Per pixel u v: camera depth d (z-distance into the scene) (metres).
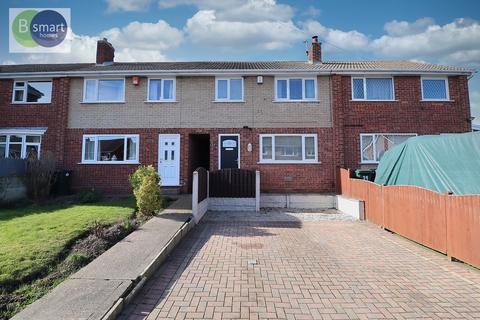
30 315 3.77
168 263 6.17
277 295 4.74
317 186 15.02
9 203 11.09
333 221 10.62
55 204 11.45
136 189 10.08
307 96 15.56
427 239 7.30
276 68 15.76
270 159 15.17
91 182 15.05
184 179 14.95
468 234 6.00
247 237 8.30
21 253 5.62
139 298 4.60
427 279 5.43
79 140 15.27
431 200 7.17
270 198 13.59
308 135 15.26
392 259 6.52
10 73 15.30
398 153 10.70
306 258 6.54
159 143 15.20
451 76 15.63
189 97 15.42
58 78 15.59
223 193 12.81
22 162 12.63
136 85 15.46
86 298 4.23
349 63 18.11
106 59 17.91
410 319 4.06
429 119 15.41
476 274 5.67
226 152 15.21
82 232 7.16
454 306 4.43
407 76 15.59
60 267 5.48
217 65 17.44
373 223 10.23
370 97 15.60
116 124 15.32
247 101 15.40
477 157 7.76
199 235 8.51
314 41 18.06
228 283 5.18
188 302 4.48
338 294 4.80
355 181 12.15
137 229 7.98
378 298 4.67
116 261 5.68
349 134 15.34
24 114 15.56
